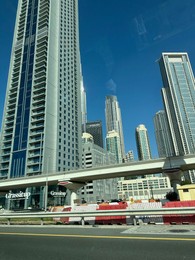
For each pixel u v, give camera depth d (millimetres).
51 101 96938
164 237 8148
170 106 192625
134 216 12367
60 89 103688
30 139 91125
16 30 122375
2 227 13891
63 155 94125
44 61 103500
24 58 110938
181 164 45094
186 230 9633
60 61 109312
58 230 11336
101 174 53250
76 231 10656
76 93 113750
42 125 90562
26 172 84938
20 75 107688
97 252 6312
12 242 8266
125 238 8234
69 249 6816
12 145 93062
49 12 114062
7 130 99875
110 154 145500
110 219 13688
